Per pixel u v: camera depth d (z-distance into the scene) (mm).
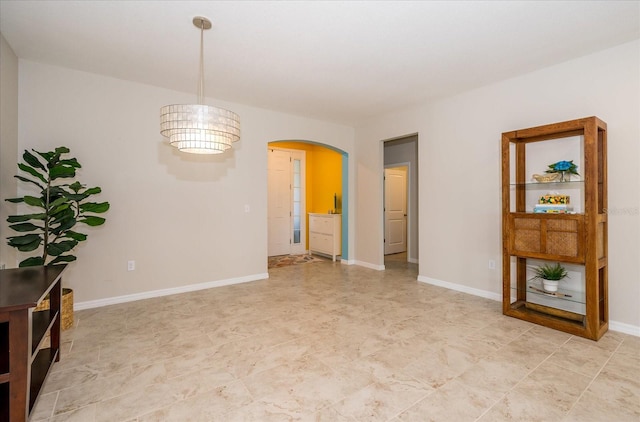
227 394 1802
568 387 1864
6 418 1433
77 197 2801
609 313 2742
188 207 3906
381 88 3693
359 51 2795
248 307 3301
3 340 1679
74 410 1665
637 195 2590
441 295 3725
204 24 2369
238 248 4309
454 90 3760
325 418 1601
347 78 3400
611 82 2715
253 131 4414
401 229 7047
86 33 2504
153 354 2277
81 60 2994
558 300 3008
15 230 2561
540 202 2951
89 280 3307
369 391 1827
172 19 2307
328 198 6699
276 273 4918
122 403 1726
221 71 3232
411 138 5789
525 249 2900
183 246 3873
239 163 4301
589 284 2508
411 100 4117
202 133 2127
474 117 3730
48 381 1928
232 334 2619
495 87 3527
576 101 2916
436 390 1836
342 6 2146
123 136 3479
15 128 2885
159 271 3713
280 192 6684
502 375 1993
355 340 2498
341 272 4988
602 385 1884
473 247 3764
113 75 3348
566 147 2988
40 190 3078
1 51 2553
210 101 4062
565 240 2646
